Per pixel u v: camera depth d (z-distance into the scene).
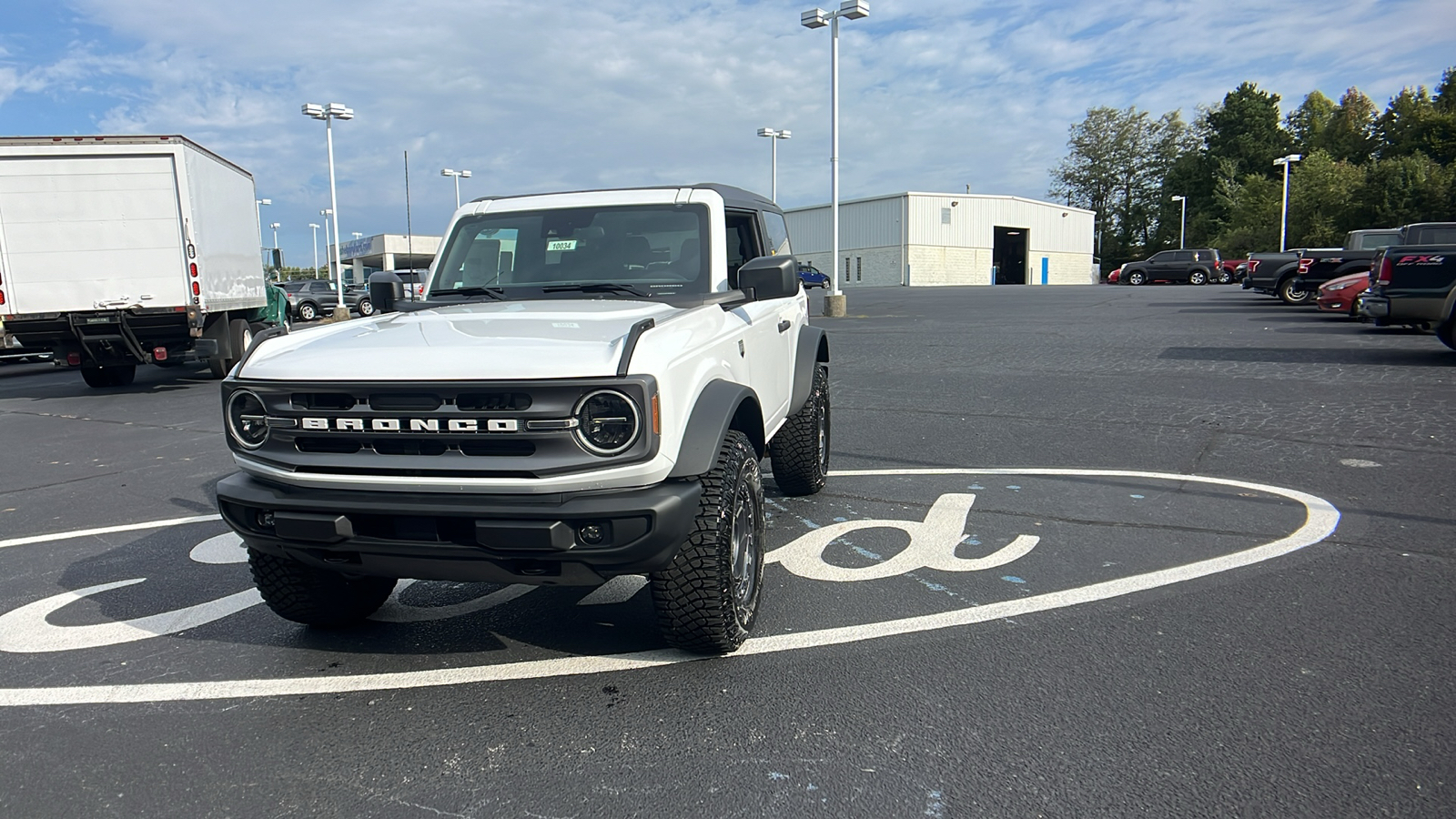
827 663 3.45
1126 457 6.88
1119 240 92.75
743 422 4.01
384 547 3.09
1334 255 22.31
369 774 2.77
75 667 3.64
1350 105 76.25
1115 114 91.75
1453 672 3.22
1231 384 10.23
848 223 65.69
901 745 2.83
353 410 3.11
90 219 12.82
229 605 4.34
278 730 3.06
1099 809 2.46
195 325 13.27
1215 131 86.62
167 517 6.10
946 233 62.22
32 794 2.71
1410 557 4.48
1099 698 3.10
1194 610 3.86
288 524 3.16
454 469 3.03
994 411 9.02
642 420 2.97
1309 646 3.46
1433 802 2.46
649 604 4.20
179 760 2.89
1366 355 12.46
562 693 3.28
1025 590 4.17
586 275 4.51
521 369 3.01
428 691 3.33
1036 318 21.38
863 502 5.79
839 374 12.18
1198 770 2.64
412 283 5.02
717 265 4.44
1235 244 64.69
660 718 3.07
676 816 2.50
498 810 2.56
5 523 6.07
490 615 4.11
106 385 14.99
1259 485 5.95
